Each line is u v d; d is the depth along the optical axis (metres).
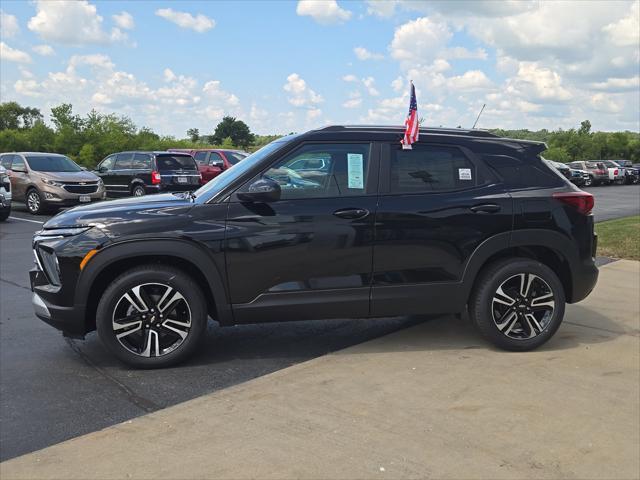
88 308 4.32
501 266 4.59
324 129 4.56
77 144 44.25
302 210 4.34
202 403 3.71
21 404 3.74
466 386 3.96
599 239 10.35
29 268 8.45
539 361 4.45
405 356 4.57
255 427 3.37
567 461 3.00
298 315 4.41
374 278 4.45
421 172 4.57
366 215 4.39
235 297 4.32
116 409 3.66
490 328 4.60
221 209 4.30
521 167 4.73
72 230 4.23
